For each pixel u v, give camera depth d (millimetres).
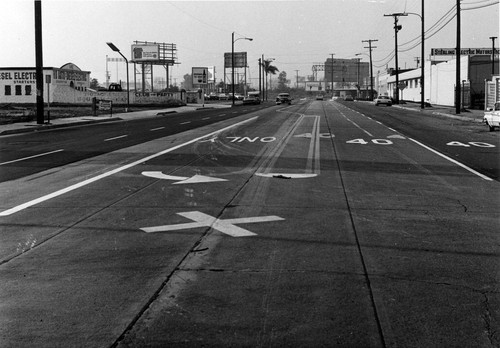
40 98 28984
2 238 7074
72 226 7672
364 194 10109
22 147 18641
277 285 5266
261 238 6984
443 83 67188
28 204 9234
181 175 12289
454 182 11578
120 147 18500
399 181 11641
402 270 5750
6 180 11844
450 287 5246
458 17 40719
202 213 8414
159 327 4336
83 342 4086
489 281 5426
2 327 4359
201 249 6504
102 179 11812
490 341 4105
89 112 43719
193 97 81125
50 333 4242
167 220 7977
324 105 75688
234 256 6219
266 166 13781
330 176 12242
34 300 4930
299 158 15453
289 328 4305
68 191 10422
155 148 18109
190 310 4668
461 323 4418
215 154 16328
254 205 9023
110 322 4438
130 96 67500
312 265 5895
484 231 7434
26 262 6062
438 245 6730
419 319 4492
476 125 30453
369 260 6090
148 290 5156
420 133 24844
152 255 6277
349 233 7266
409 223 7867
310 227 7566
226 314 4578
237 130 26172
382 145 19297
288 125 29875
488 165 14289
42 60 28938
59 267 5875
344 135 23438
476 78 58219
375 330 4277
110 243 6793
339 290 5137
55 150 17703
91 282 5395
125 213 8469
